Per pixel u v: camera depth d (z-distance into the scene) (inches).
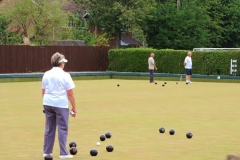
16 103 875.4
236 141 518.0
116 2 2309.3
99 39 2298.2
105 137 518.3
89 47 1844.2
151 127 605.6
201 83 1505.9
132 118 684.7
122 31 2417.6
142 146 487.8
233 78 1581.0
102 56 1881.2
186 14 2415.1
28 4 2080.5
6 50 1646.2
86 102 894.4
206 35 2466.8
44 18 2123.5
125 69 1838.1
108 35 2442.2
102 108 802.8
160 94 1074.7
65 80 411.2
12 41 2092.8
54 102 409.7
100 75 1734.7
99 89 1213.7
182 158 434.9
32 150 467.2
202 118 688.4
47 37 2154.3
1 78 1498.5
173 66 1734.7
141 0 2316.7
